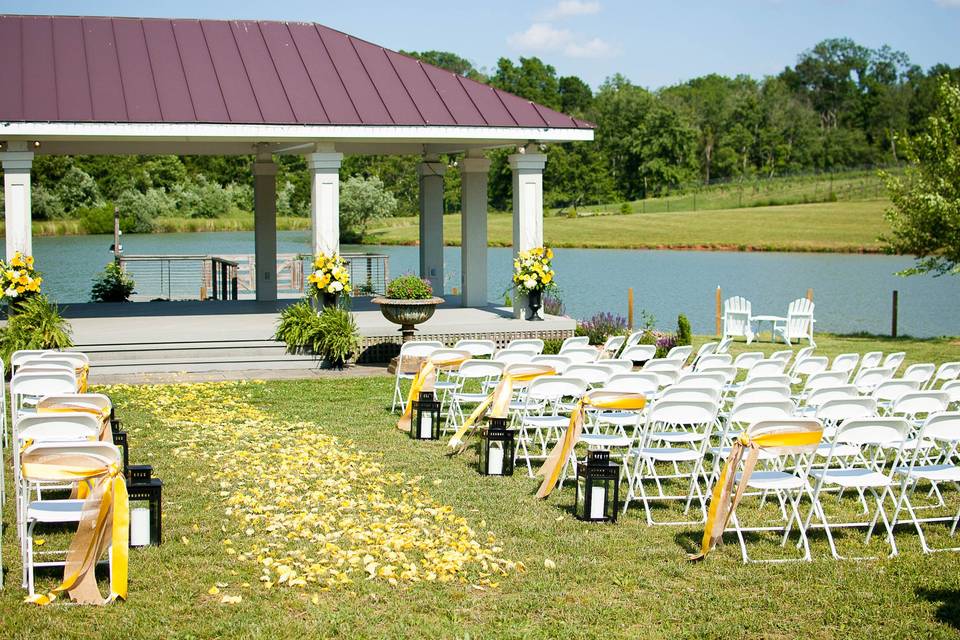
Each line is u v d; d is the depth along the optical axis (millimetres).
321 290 15820
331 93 16359
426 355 11766
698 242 59062
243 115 15320
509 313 18047
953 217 21062
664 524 7535
